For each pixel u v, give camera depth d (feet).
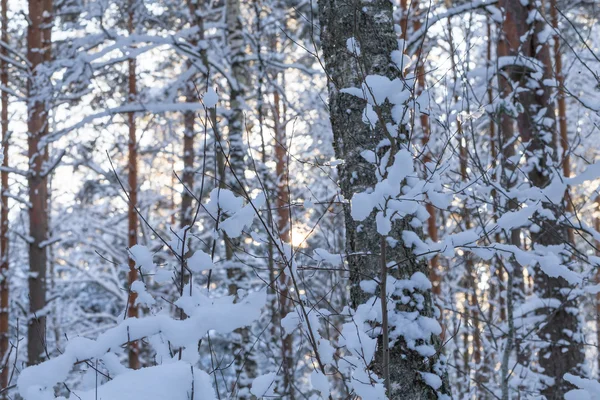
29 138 32.81
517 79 18.75
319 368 8.63
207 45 28.35
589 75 29.78
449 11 21.71
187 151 35.88
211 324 7.70
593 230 11.90
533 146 17.97
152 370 7.19
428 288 10.66
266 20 31.60
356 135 11.00
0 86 31.42
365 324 10.44
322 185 32.53
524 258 10.51
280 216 27.99
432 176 9.23
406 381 10.34
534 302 18.45
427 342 10.45
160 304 9.07
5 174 35.37
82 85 30.07
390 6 11.61
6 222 35.14
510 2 19.12
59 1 34.12
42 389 6.93
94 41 28.12
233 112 27.76
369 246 10.70
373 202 7.89
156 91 34.27
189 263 8.39
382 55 11.21
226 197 8.22
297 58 37.47
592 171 11.72
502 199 14.12
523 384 17.72
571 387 17.67
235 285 26.37
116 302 46.32
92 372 7.98
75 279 42.50
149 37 27.43
